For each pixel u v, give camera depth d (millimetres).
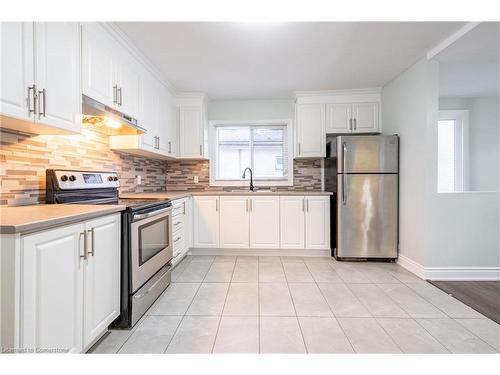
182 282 2672
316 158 4160
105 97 2080
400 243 3246
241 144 4371
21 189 1689
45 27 1464
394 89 3377
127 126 2348
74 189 1965
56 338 1217
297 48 2557
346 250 3338
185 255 3551
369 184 3293
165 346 1631
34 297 1100
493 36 2195
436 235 2730
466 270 2727
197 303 2207
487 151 3891
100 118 2148
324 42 2445
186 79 3336
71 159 2152
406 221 3109
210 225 3611
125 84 2396
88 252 1447
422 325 1867
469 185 3893
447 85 3424
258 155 4359
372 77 3324
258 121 4250
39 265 1123
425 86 2713
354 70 3105
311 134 3865
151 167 3770
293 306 2150
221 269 3061
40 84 1433
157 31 2234
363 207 3309
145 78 2818
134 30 2213
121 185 2982
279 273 2926
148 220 2078
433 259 2744
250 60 2814
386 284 2609
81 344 1391
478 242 2727
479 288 2506
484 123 3891
